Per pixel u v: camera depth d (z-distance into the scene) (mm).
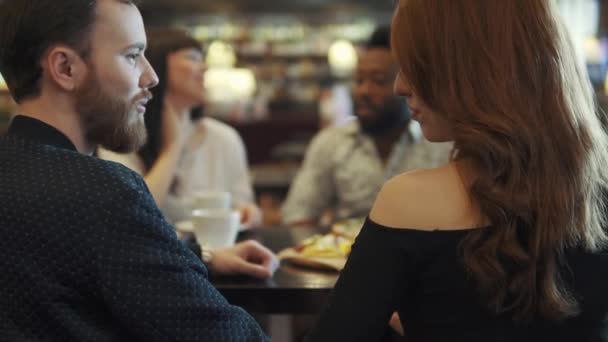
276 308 1291
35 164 966
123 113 1057
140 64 1086
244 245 1408
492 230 956
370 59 2324
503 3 981
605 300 991
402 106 2354
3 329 931
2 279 932
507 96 965
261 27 7707
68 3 1006
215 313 965
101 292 920
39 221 922
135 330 929
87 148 1086
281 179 4633
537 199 956
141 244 935
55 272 922
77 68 1021
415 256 978
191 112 2424
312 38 7719
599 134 1041
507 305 964
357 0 7547
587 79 1042
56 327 927
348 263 1026
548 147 964
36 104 1041
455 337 976
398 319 1191
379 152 2449
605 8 6051
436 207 979
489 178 956
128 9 1054
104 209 927
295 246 1642
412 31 1014
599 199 1044
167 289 938
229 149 2545
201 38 7500
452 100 988
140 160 1925
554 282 967
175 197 2184
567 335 988
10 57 1024
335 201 2549
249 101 6805
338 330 1002
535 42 976
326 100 6398
